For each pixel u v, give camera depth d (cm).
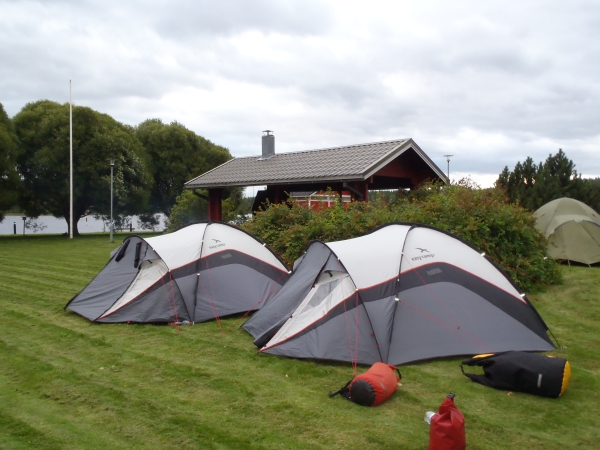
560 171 1603
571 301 838
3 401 470
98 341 650
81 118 2823
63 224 4278
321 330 579
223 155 3897
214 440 396
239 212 1895
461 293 605
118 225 3294
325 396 479
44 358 588
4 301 901
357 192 1352
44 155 2652
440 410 374
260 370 547
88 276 1202
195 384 510
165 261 755
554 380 467
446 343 572
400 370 541
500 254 931
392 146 1462
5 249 1923
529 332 600
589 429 414
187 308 739
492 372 499
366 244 643
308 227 1045
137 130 3725
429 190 1203
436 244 643
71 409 453
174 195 3666
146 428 416
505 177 1680
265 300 786
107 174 2808
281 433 407
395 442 392
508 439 397
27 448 385
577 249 1159
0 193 2470
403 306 581
